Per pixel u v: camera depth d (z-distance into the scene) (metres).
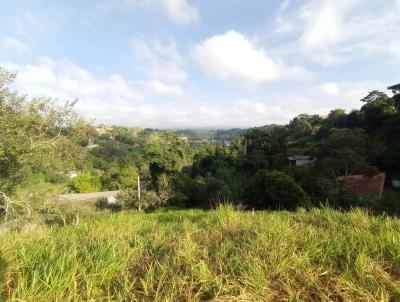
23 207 12.71
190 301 1.91
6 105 10.89
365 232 3.23
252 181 20.62
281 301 2.00
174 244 3.03
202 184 27.89
